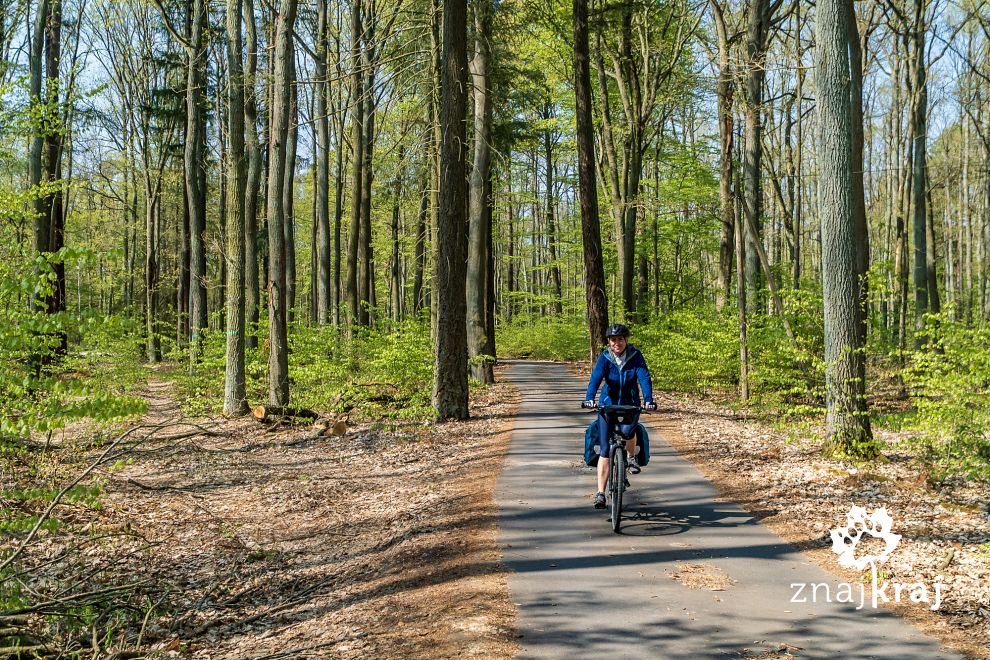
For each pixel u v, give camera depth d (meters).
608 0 23.00
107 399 4.99
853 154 11.13
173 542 8.30
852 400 10.40
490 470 10.66
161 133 34.66
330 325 22.19
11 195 8.34
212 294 39.62
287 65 16.28
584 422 15.25
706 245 35.69
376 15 22.52
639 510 8.19
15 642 5.04
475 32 21.75
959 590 5.59
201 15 20.84
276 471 11.95
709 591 5.64
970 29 28.98
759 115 21.78
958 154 38.53
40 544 7.66
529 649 4.62
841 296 10.38
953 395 8.92
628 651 4.57
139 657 5.13
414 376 18.22
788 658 4.45
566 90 31.33
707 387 20.94
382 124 28.78
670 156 32.44
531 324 46.31
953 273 43.91
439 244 15.92
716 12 17.95
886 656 4.46
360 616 5.70
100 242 44.91
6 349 5.00
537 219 52.72
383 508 9.33
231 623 6.10
